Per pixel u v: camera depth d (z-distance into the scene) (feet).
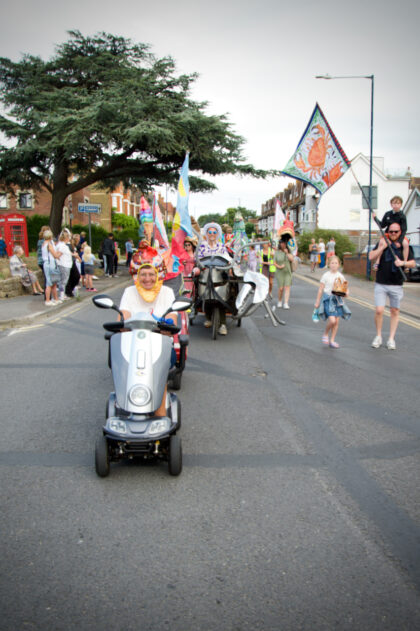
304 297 53.88
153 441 12.23
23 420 16.97
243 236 41.32
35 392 20.06
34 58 81.41
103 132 70.23
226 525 10.85
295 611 8.33
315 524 10.93
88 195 159.33
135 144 78.18
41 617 8.10
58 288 44.98
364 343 30.53
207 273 29.84
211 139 79.10
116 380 12.66
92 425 16.63
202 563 9.54
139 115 71.97
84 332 32.63
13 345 28.58
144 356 12.76
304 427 16.69
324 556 9.80
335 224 173.88
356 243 169.99
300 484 12.75
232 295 32.14
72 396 19.62
